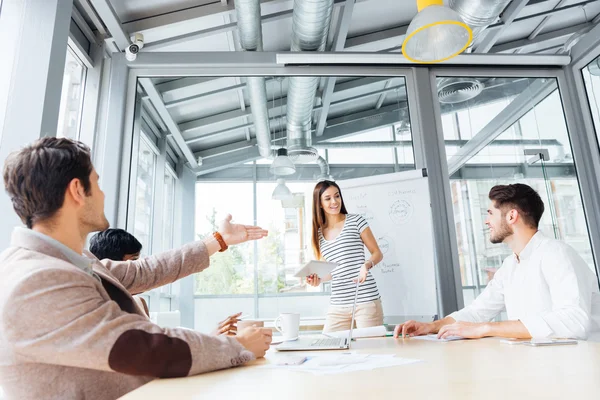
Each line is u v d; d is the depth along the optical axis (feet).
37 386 2.38
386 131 10.57
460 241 9.87
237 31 10.21
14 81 6.17
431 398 1.80
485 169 10.37
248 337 3.16
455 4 8.54
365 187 9.98
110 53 9.96
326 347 3.72
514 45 12.19
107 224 3.23
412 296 9.32
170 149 10.25
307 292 9.41
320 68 10.56
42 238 2.72
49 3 6.54
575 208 10.35
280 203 9.96
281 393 2.00
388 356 3.14
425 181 9.89
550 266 4.73
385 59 10.41
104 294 2.69
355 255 8.50
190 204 9.96
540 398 1.72
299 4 8.41
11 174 2.82
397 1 10.05
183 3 9.14
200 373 2.55
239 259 9.55
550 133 10.78
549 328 4.08
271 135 10.46
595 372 2.22
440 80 10.93
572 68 11.03
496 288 5.65
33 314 2.21
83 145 3.12
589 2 10.62
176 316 9.26
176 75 10.35
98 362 2.22
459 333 4.30
